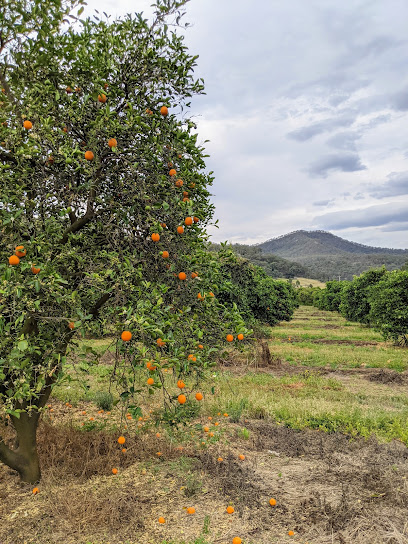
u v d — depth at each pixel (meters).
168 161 3.61
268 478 4.43
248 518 3.61
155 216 3.54
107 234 3.65
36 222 3.34
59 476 4.22
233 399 7.48
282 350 14.74
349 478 4.43
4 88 3.51
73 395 7.41
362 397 8.59
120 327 2.99
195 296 3.73
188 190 3.87
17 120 3.35
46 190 3.55
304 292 56.81
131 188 3.44
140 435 5.39
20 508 3.65
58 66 3.50
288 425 6.40
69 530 3.34
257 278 19.06
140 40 3.58
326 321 30.16
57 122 3.52
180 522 3.53
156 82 3.74
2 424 5.26
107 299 3.97
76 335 4.11
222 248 4.25
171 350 3.10
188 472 4.45
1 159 3.50
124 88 3.69
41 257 3.16
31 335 3.56
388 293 16.27
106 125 3.25
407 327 15.63
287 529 3.48
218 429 5.91
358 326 25.98
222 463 4.71
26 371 3.03
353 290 26.42
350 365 12.25
